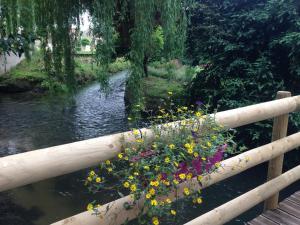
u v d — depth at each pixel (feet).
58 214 12.04
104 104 29.30
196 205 12.62
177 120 4.75
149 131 4.32
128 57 15.87
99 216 4.11
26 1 14.06
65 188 13.79
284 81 17.07
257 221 7.16
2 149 18.08
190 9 18.54
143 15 13.92
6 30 14.29
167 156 4.16
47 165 3.34
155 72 30.86
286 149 7.36
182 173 4.45
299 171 8.03
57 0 14.46
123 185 4.17
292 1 15.90
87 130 21.99
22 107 27.89
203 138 4.70
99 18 13.56
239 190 14.17
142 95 14.90
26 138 20.12
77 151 3.61
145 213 4.52
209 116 4.90
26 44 14.39
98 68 14.43
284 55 17.24
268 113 6.36
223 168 5.66
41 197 13.15
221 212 5.95
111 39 13.82
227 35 18.37
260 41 17.62
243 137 16.17
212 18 19.45
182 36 15.67
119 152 4.05
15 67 36.76
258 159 6.53
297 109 7.34
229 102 16.75
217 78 19.52
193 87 21.24
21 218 11.77
